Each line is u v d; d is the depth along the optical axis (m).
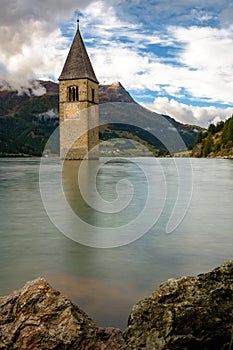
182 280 6.48
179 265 9.83
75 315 5.89
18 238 13.03
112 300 7.46
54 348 5.48
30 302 5.99
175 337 5.45
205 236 13.22
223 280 6.40
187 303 5.92
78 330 5.64
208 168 63.94
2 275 9.03
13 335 5.61
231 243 12.20
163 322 5.70
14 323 5.78
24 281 8.65
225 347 5.38
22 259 10.38
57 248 11.51
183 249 11.41
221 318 5.66
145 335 5.70
